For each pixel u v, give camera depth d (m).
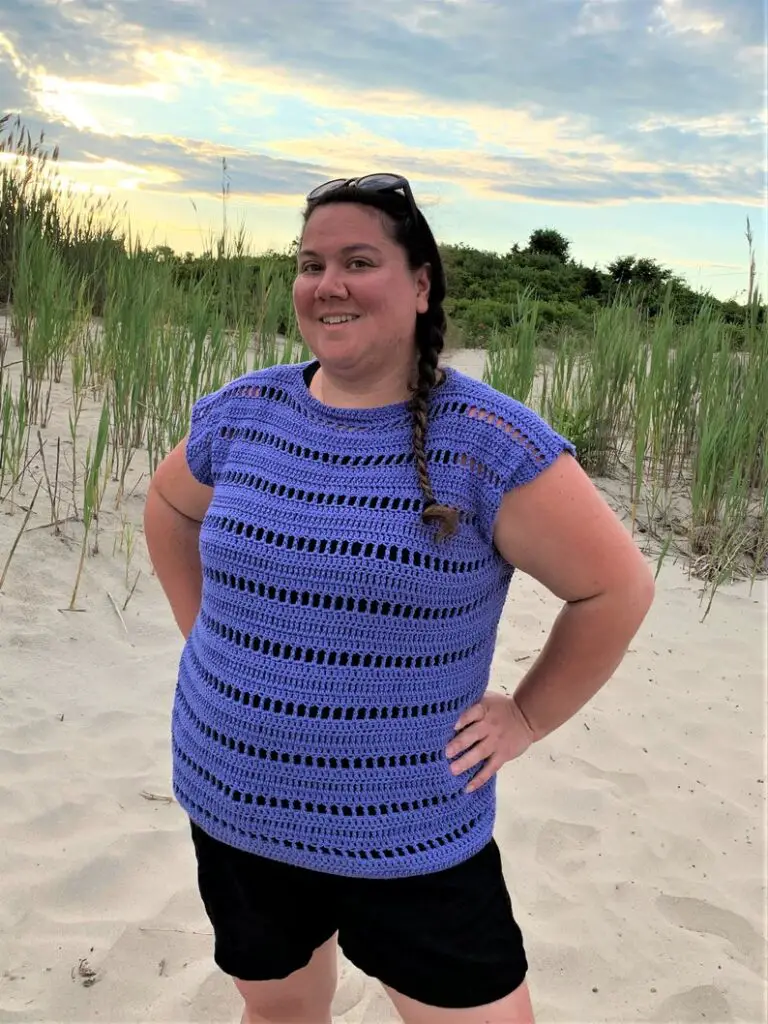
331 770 1.36
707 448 5.38
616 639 1.39
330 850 1.38
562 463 1.31
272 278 7.18
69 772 2.97
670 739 3.50
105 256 7.80
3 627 3.69
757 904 2.64
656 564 5.20
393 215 1.32
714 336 6.41
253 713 1.38
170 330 5.79
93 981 2.21
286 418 1.44
